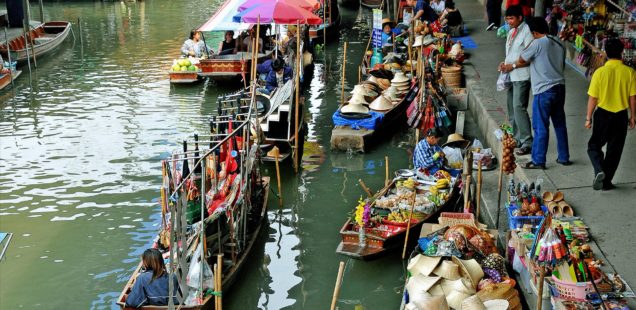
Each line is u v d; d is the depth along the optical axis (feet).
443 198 33.14
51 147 47.50
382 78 54.44
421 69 48.34
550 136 35.91
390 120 48.42
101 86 64.34
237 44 65.62
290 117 42.37
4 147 47.47
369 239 30.55
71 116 54.95
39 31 84.53
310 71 67.77
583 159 32.58
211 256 28.91
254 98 36.68
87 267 32.01
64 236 34.83
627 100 27.66
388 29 68.18
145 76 67.92
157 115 54.95
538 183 28.71
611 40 27.58
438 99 46.80
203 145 47.39
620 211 27.43
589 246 24.76
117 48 81.46
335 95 61.52
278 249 33.68
